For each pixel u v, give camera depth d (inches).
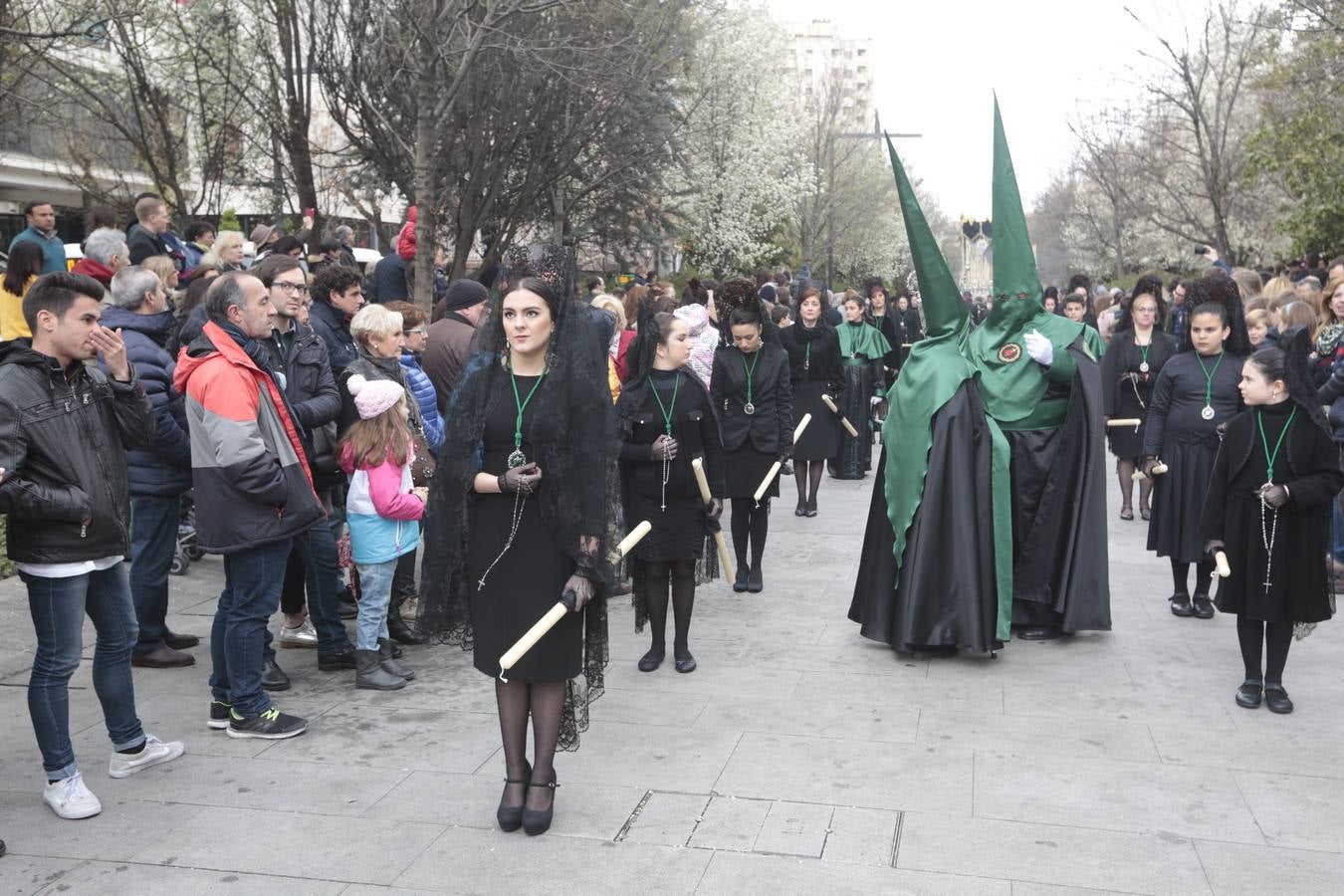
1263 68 827.4
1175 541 271.9
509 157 676.7
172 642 241.1
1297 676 228.2
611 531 161.5
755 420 293.4
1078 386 249.4
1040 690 219.6
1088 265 1910.7
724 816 163.9
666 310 331.6
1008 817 163.8
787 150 1296.8
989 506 235.3
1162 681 225.3
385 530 216.7
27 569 162.2
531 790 160.1
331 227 754.2
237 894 142.9
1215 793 172.1
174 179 550.6
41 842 156.3
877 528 245.6
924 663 236.5
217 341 186.4
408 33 463.5
